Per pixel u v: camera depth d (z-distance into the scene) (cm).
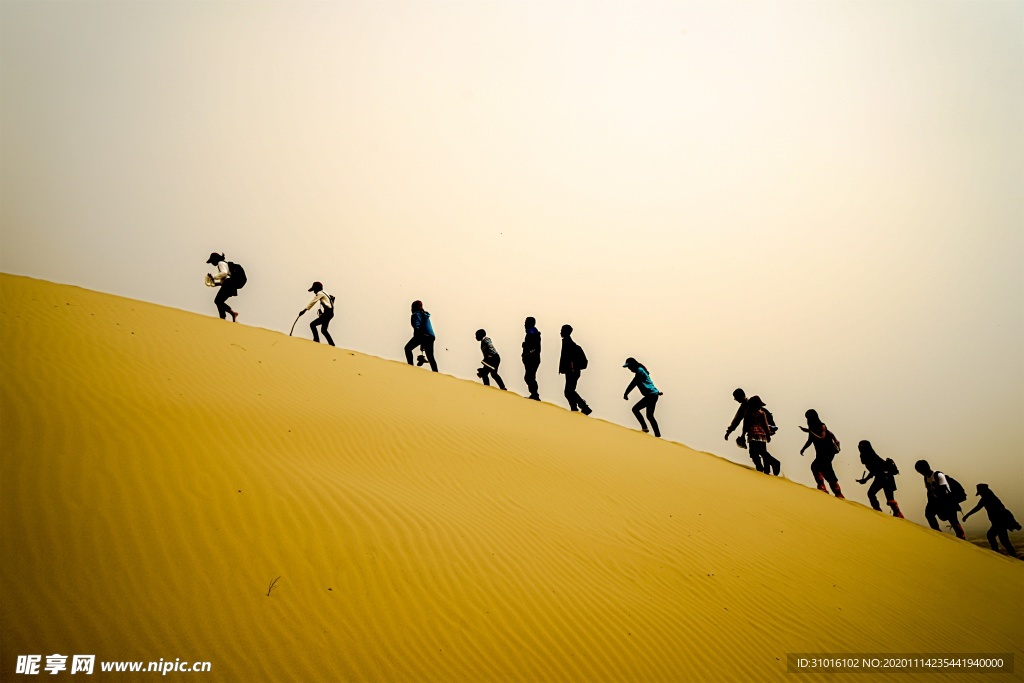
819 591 784
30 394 620
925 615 813
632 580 662
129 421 629
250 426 727
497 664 471
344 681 409
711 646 585
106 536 460
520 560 623
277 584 472
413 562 552
